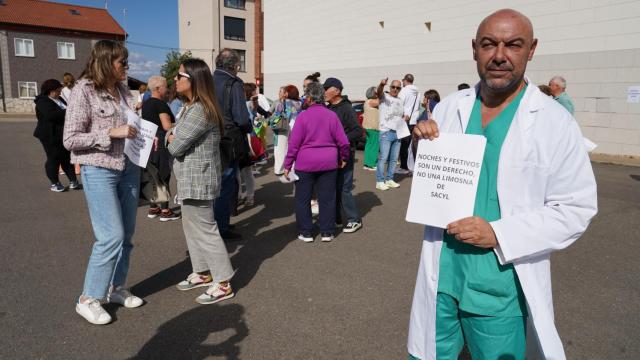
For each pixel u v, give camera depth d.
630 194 7.43
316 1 21.55
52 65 36.09
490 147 1.71
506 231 1.59
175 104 7.06
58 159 7.41
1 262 4.27
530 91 1.70
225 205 4.94
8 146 13.18
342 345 2.95
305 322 3.24
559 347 1.67
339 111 5.40
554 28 12.23
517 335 1.72
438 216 1.71
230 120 4.71
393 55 17.41
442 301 1.85
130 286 3.83
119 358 2.77
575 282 4.00
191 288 3.77
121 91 3.26
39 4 36.78
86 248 4.71
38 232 5.23
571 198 1.58
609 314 3.41
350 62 19.83
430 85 15.96
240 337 3.03
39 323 3.15
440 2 15.23
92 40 37.28
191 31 47.62
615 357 2.84
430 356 1.88
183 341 2.97
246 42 46.84
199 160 3.38
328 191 5.00
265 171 9.67
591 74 11.68
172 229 5.42
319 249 4.82
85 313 3.15
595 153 11.84
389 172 8.14
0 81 34.25
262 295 3.68
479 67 1.70
